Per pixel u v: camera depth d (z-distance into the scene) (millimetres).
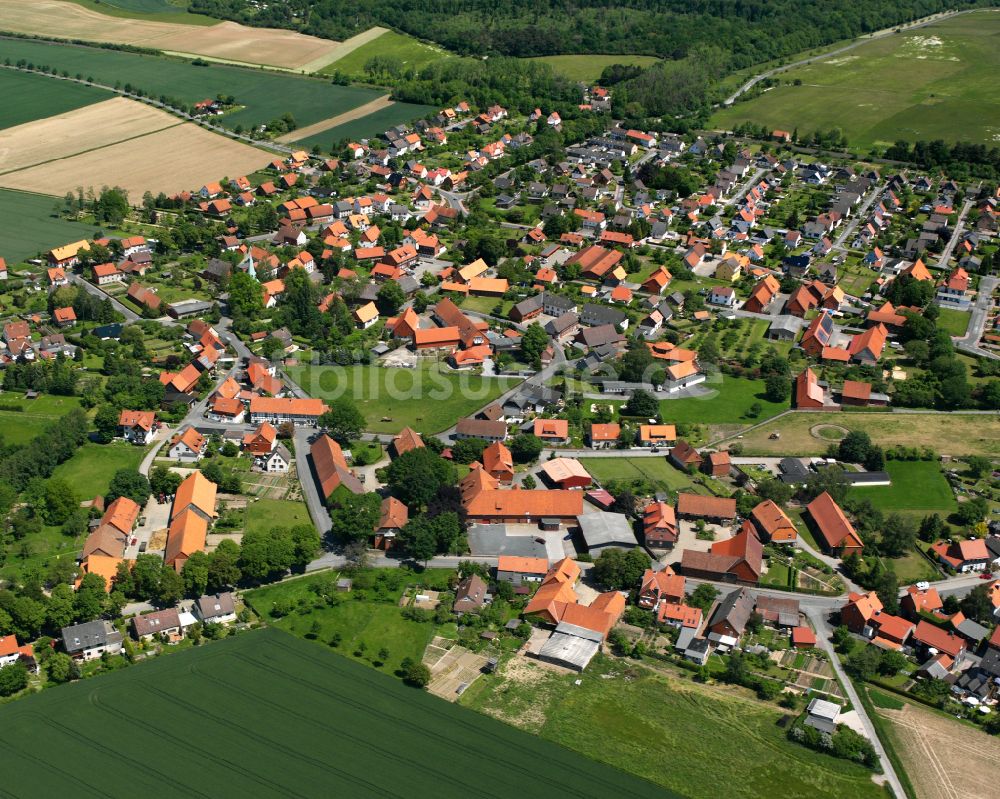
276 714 185250
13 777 170750
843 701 191250
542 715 186625
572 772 174375
